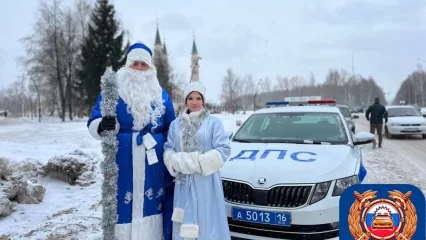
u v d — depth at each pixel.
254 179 3.12
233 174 3.26
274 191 3.02
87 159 6.19
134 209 2.51
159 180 2.66
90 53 34.97
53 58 34.97
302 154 3.62
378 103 11.21
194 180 2.51
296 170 3.16
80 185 5.70
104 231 2.41
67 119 39.22
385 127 14.85
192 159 2.45
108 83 2.48
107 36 35.72
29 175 5.60
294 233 2.92
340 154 3.63
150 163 2.56
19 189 4.72
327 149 3.82
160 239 2.67
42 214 4.40
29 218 4.25
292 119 4.79
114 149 2.44
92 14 36.62
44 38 34.44
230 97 56.78
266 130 4.62
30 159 6.03
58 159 5.91
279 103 7.73
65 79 37.88
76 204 4.82
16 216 4.28
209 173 2.47
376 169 7.42
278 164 3.31
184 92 2.70
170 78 48.16
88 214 4.42
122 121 2.56
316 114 4.84
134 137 2.57
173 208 2.61
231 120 23.02
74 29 36.12
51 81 36.28
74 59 36.91
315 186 3.00
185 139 2.54
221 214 2.53
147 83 2.68
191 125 2.58
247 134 4.67
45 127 21.78
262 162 3.40
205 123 2.62
